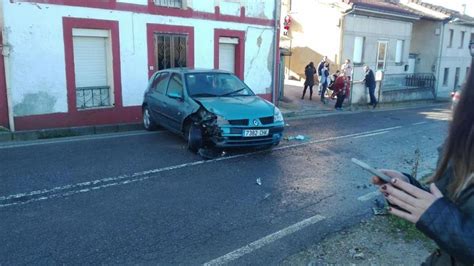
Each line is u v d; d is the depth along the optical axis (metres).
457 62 34.91
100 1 12.04
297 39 25.95
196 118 8.34
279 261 4.05
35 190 5.93
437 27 32.09
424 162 8.84
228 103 8.41
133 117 13.41
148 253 4.16
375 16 25.91
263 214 5.34
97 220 4.93
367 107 21.23
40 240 4.37
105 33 12.44
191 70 9.75
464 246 1.19
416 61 33.38
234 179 6.83
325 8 24.41
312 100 20.58
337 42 24.25
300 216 5.32
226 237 4.59
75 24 11.61
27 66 10.88
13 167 7.07
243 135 8.05
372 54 26.42
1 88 10.55
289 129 12.49
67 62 11.60
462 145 1.32
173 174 6.96
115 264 3.92
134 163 7.54
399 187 1.39
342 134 12.01
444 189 1.44
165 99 9.73
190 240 4.48
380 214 5.34
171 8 13.92
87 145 9.01
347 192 6.41
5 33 10.37
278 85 18.92
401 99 26.39
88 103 12.44
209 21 15.23
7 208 5.22
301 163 8.14
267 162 8.07
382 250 4.24
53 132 10.54
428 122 15.98
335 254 4.18
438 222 1.24
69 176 6.63
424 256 4.09
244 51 16.78
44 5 10.95
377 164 8.43
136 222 4.91
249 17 16.70
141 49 13.29
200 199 5.80
